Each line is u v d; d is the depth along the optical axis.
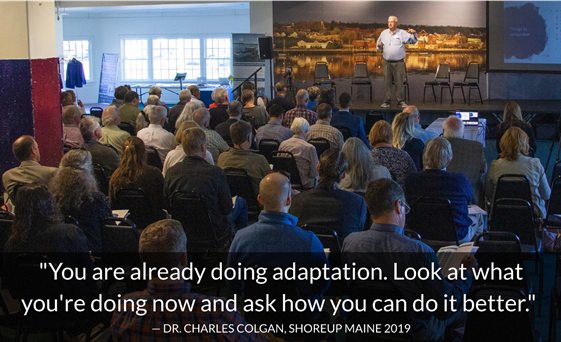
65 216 3.08
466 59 12.75
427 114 11.09
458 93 12.88
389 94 11.39
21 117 5.54
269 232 2.47
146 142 5.45
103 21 18.33
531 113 10.82
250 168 4.36
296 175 4.88
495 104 11.72
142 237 1.90
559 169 4.87
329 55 13.04
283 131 5.85
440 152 3.48
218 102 7.59
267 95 13.12
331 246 2.89
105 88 17.78
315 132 5.64
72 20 18.22
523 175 3.91
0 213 3.14
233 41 12.34
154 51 18.42
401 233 2.38
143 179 3.73
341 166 3.04
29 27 5.82
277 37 13.02
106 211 3.25
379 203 2.35
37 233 2.57
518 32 12.02
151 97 7.84
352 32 12.93
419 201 3.47
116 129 5.68
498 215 3.63
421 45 12.84
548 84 12.65
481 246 2.74
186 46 18.33
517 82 12.73
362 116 11.26
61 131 5.49
